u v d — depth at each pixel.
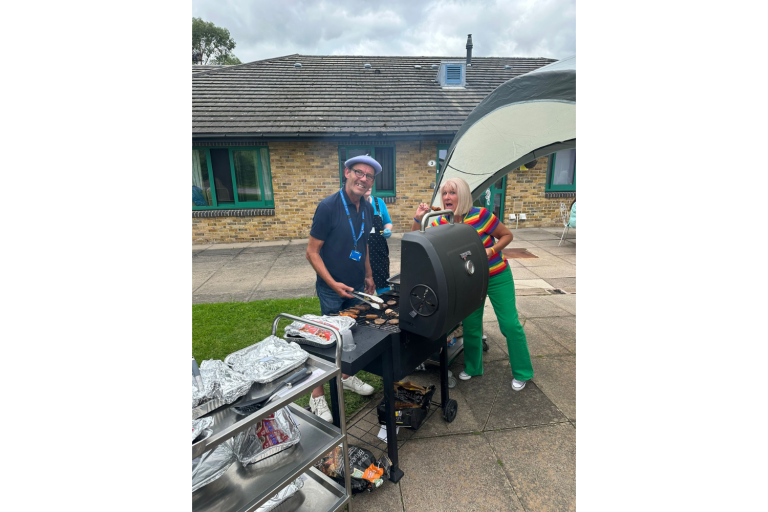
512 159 3.63
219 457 1.53
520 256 7.05
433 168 9.36
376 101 9.84
